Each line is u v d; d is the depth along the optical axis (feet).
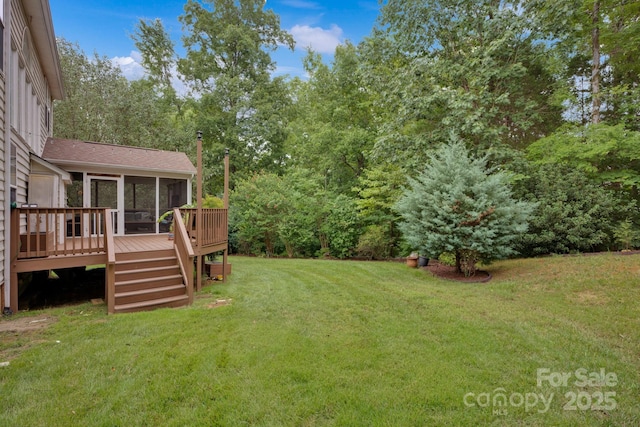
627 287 17.92
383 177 39.93
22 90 21.58
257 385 9.50
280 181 46.19
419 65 31.60
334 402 8.73
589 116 38.34
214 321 14.64
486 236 22.06
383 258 39.73
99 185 32.17
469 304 17.40
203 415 8.25
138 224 33.81
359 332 13.56
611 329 13.52
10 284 15.53
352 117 57.21
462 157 24.09
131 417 8.13
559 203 26.89
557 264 23.77
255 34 71.31
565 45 30.42
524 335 13.12
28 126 23.76
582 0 27.96
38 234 16.21
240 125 67.82
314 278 24.79
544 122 37.86
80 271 25.67
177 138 59.11
